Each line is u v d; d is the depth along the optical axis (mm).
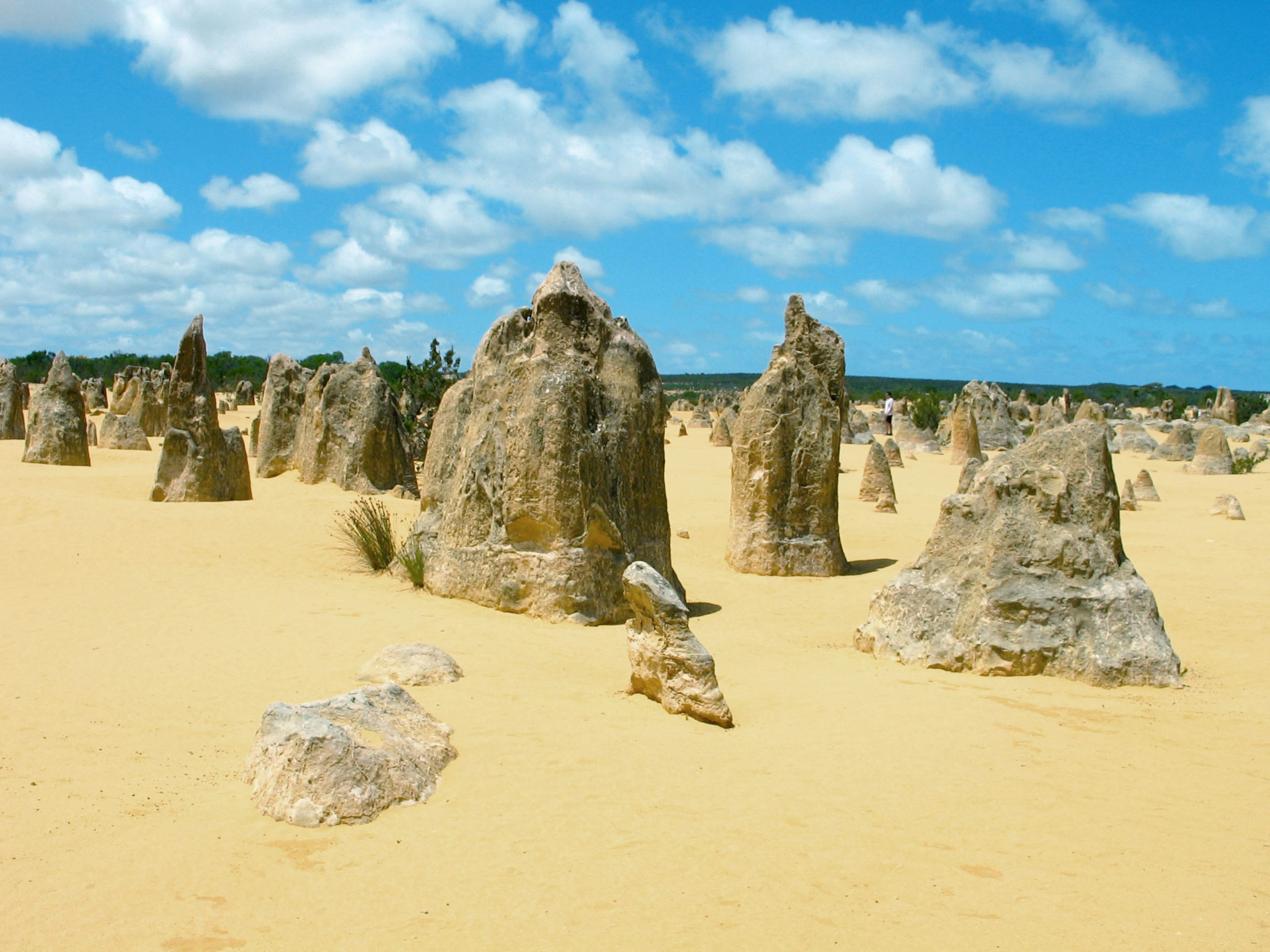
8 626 10258
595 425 12156
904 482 29062
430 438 14422
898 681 8992
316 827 5449
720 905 4750
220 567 13641
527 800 5891
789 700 8281
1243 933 4664
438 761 6348
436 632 10320
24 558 13453
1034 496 9836
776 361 16062
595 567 11727
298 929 4480
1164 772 6789
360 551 14711
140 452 30766
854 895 4906
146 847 5219
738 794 6082
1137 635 9250
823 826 5664
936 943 4500
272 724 6121
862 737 7234
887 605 10289
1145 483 25453
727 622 12234
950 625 9719
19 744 6902
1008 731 7484
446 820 5594
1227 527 20500
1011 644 9305
